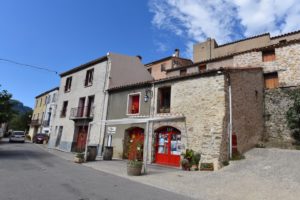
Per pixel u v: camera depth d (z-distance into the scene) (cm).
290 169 867
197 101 1173
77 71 2239
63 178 781
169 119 1270
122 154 1488
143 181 813
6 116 1476
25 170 902
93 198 549
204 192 680
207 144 1066
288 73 1451
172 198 601
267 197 626
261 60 1583
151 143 1330
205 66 1947
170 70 2195
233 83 1173
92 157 1341
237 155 1090
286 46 1499
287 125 1375
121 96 1642
